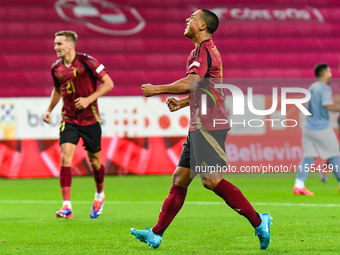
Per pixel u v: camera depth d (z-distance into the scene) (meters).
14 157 39.28
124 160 40.16
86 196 29.06
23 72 52.78
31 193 30.88
